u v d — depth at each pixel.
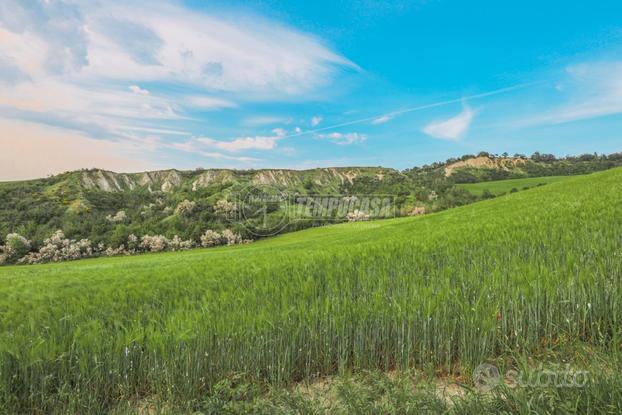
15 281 17.34
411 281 6.77
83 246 95.38
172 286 10.48
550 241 8.54
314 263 10.80
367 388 4.09
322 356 5.49
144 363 5.27
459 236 12.99
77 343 5.25
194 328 5.29
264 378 5.16
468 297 5.62
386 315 5.33
